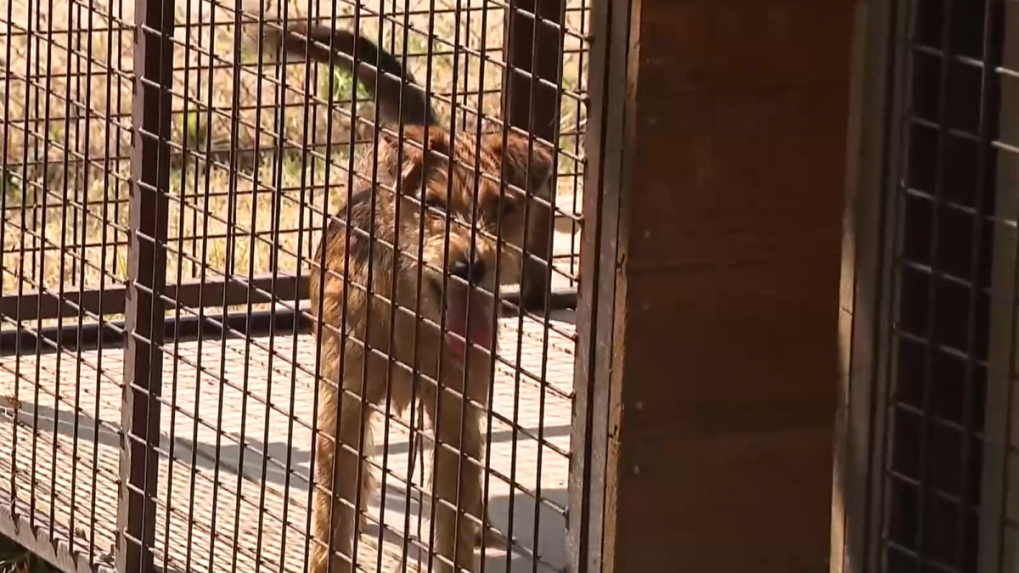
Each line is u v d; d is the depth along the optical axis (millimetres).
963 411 2873
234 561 4250
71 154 5453
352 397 4762
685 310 3203
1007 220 2682
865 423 2859
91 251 8414
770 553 3381
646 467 3232
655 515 3254
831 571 2988
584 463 3281
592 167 3193
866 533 2895
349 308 4777
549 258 3180
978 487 2975
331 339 4801
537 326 6820
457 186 4789
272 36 6598
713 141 3154
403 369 4707
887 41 2723
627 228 3121
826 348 3336
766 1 3152
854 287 2848
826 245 3297
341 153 8789
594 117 3170
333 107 4184
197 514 5168
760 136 3197
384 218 4770
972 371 2736
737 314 3254
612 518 3225
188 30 4387
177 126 9297
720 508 3322
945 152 2777
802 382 3334
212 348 6828
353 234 4555
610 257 3172
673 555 3285
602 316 3209
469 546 4781
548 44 6098
